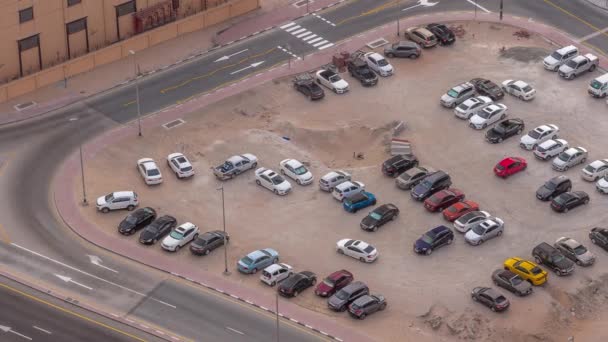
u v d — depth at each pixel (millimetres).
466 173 194000
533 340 166750
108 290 170000
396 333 165125
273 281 171250
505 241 181250
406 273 175125
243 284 172125
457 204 184625
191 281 172250
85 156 195000
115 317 165375
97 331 163125
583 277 175500
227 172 190625
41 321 164250
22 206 184250
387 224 183375
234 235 181250
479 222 181500
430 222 184000
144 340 162000
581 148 195875
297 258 177500
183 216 184375
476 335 166250
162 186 190125
